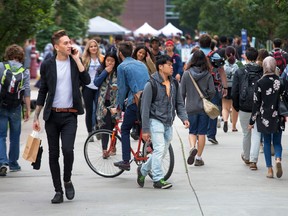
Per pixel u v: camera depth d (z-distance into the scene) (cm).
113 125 1909
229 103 2517
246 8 4012
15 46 1730
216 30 6078
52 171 1424
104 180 1677
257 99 1662
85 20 6266
